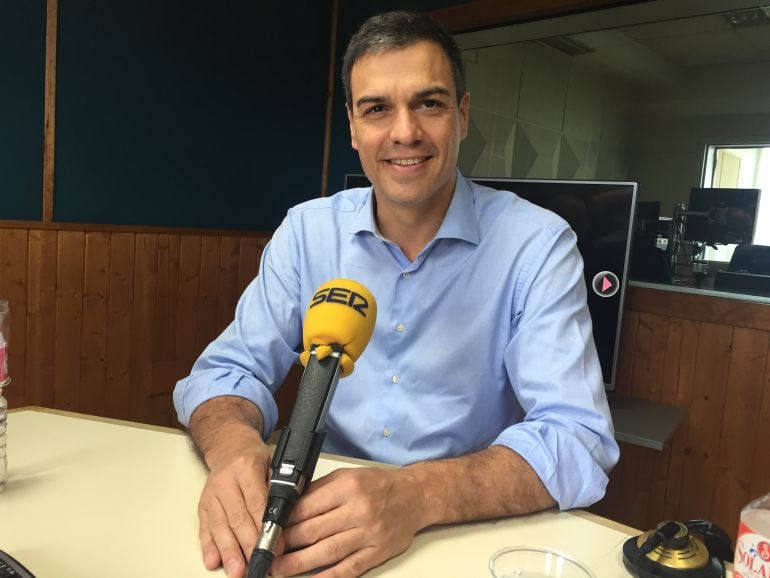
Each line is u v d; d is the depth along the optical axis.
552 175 2.92
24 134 2.58
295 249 1.40
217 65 3.14
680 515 2.46
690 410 2.42
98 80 2.76
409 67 1.11
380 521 0.74
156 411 3.08
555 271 1.19
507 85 2.97
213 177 3.20
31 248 2.61
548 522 0.88
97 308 2.82
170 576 0.68
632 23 2.51
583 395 1.05
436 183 1.17
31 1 2.54
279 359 1.34
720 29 2.42
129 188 2.91
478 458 0.92
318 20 3.56
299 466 0.71
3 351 0.87
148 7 2.87
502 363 1.25
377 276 1.30
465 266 1.25
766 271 2.32
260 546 0.67
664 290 2.46
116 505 0.84
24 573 0.62
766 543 0.58
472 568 0.74
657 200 2.72
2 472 0.86
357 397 1.27
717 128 2.54
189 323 3.16
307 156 3.62
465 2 2.99
